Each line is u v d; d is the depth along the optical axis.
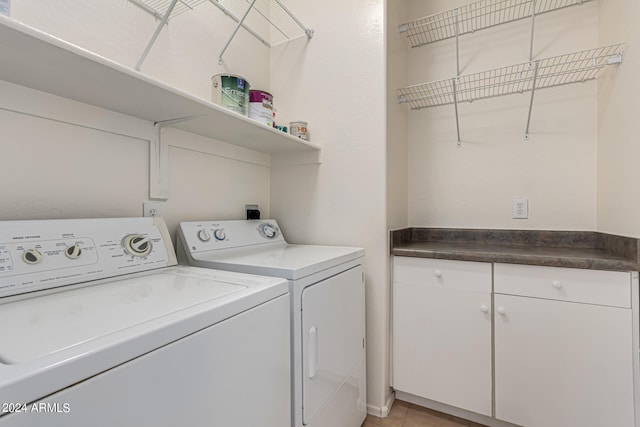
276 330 0.87
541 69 1.73
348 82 1.69
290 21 1.87
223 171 1.58
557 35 1.71
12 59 0.72
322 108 1.75
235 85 1.26
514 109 1.80
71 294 0.77
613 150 1.42
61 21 0.96
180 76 1.35
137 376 0.51
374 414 1.60
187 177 1.38
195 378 0.61
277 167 1.89
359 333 1.46
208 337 0.64
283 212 1.86
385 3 1.61
